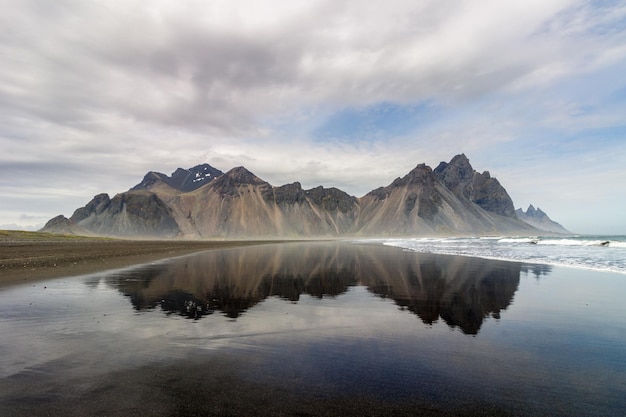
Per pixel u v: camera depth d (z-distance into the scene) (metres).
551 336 9.74
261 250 63.31
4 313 12.06
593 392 6.27
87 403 5.68
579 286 18.33
